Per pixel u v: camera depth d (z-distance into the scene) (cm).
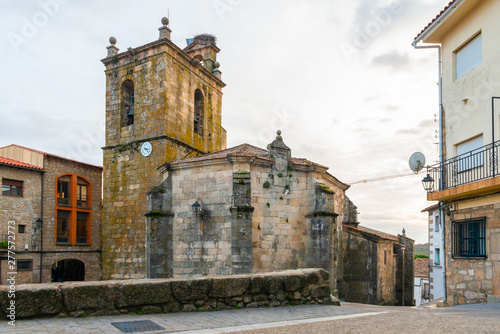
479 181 1577
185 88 3344
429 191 1942
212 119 3750
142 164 3098
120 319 905
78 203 4331
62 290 896
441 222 1981
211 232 2239
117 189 3194
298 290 1229
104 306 935
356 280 3138
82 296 915
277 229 2273
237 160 2177
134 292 971
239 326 881
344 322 934
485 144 1684
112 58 3328
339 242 3109
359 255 3164
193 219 2316
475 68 1767
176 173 2442
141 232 3028
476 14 1762
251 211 2112
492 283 1586
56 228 4047
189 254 2298
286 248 2292
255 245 2183
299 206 2380
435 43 2088
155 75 3139
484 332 775
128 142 3180
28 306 853
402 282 3969
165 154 3014
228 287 1101
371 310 1200
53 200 4038
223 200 2223
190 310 1036
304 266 2339
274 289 1180
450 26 1933
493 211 1593
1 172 3581
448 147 1944
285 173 2355
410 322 920
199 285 1057
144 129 3136
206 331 825
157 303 997
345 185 3244
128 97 3388
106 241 3181
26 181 3791
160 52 3130
